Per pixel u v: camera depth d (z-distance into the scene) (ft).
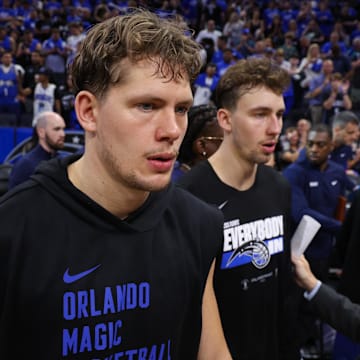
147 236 2.60
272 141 4.50
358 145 15.87
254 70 4.40
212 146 5.80
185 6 44.96
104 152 2.35
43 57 31.42
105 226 2.49
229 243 4.49
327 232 9.21
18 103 28.04
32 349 2.38
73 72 2.41
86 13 40.91
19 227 2.37
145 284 2.56
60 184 2.46
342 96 26.71
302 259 5.03
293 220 9.29
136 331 2.54
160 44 2.22
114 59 2.24
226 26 40.96
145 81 2.23
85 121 2.39
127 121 2.26
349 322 4.72
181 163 6.14
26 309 2.35
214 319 3.08
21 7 42.24
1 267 2.33
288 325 5.20
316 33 41.91
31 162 11.11
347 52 37.65
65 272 2.40
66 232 2.44
